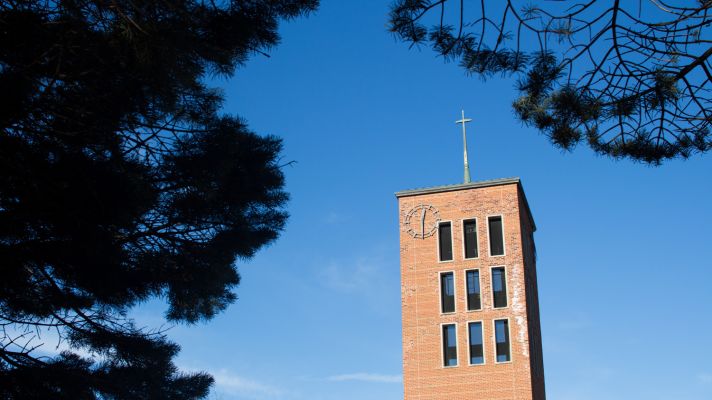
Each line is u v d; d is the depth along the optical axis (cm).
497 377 4747
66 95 1334
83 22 1247
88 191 1305
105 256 1434
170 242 1675
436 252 5138
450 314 4972
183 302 1742
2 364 1498
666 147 1065
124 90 1333
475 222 5169
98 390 1611
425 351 4922
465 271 5050
